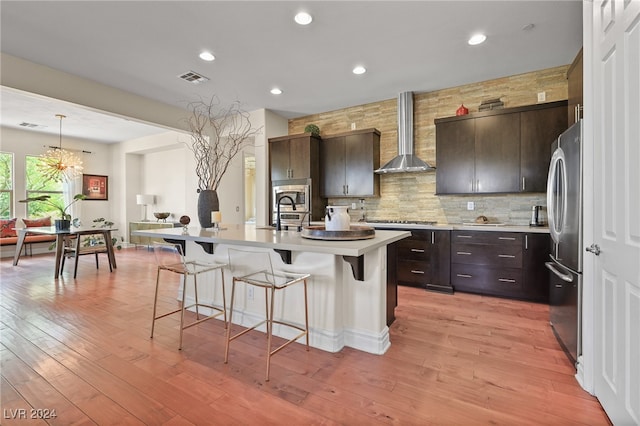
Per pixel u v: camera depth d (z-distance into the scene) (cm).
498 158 380
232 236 245
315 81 412
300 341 242
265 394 175
